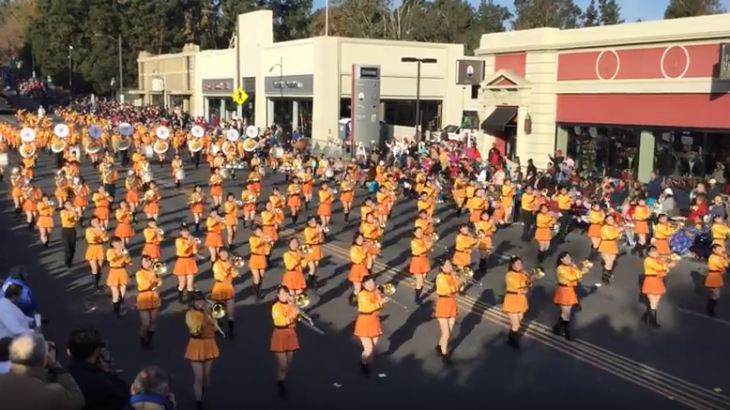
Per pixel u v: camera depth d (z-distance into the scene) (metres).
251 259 17.77
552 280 19.55
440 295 13.70
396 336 15.15
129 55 92.81
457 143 39.38
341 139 47.31
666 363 13.64
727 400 12.01
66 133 39.94
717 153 27.36
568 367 13.45
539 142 33.72
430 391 12.34
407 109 52.56
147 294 14.23
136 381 6.82
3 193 33.69
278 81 54.84
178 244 17.50
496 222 26.22
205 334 11.57
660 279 15.71
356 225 26.98
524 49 34.00
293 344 12.20
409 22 85.69
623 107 30.52
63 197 27.38
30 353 5.75
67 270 20.48
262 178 36.00
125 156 43.16
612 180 29.02
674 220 23.30
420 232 17.58
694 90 27.69
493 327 15.70
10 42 156.12
